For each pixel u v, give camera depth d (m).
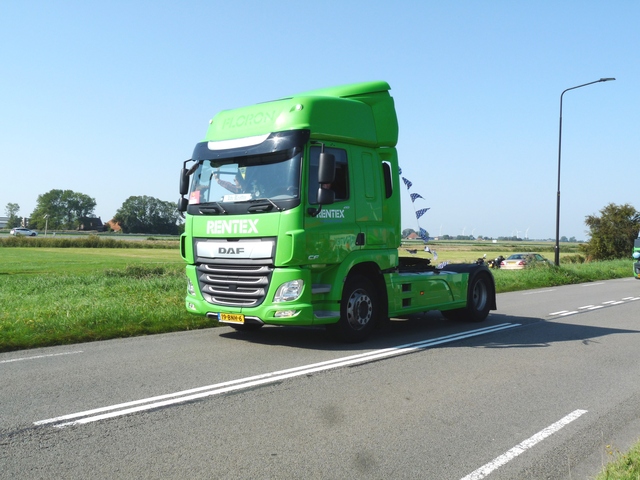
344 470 4.23
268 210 8.25
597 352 8.90
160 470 4.16
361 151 9.18
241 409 5.63
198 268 9.10
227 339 9.54
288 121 8.38
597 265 36.38
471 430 5.16
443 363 7.87
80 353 8.27
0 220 179.75
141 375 6.94
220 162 8.97
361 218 9.06
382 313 9.62
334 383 6.68
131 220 160.12
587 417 5.61
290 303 8.13
